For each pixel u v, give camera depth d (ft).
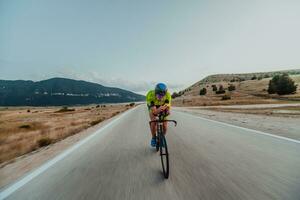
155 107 14.83
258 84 486.38
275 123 32.14
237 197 8.98
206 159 14.93
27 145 26.14
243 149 17.30
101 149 20.20
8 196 10.35
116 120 55.47
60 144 24.98
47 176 13.05
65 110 268.00
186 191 9.81
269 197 8.85
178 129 31.22
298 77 543.39
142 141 23.25
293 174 11.39
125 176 12.29
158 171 12.92
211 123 36.50
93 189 10.66
